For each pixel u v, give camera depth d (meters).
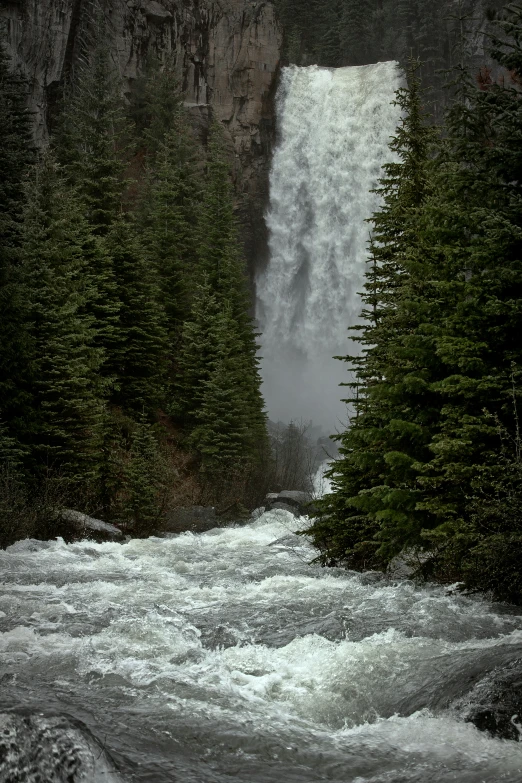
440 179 14.16
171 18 84.19
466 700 6.43
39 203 34.31
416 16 105.56
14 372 28.48
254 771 5.21
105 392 36.38
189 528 30.16
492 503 11.45
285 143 86.62
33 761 4.52
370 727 6.23
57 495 26.38
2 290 28.16
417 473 13.58
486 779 4.96
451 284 13.16
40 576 14.12
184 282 49.19
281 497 38.97
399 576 13.84
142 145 75.94
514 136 13.02
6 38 65.00
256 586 13.08
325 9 112.06
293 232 84.25
